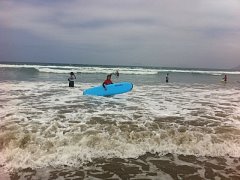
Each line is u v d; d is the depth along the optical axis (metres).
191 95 17.95
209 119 10.55
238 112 12.16
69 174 6.08
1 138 7.54
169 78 40.84
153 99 15.43
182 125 9.47
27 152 6.94
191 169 6.52
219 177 6.12
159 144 7.88
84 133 8.16
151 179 5.93
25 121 9.23
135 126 9.08
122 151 7.38
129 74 49.97
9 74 34.50
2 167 6.31
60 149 7.17
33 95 15.34
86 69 55.38
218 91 21.48
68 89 19.03
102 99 14.87
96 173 6.16
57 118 9.81
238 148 7.90
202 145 7.95
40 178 5.85
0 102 12.66
